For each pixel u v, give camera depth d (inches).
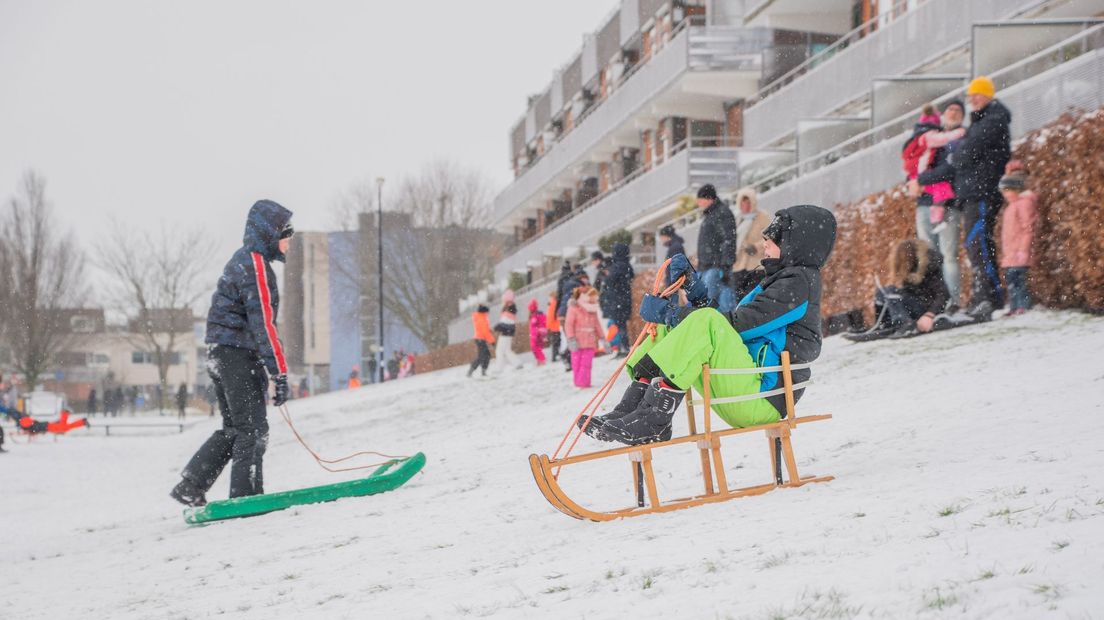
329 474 454.9
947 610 123.9
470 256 2795.3
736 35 1233.4
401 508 292.0
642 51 1685.5
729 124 1403.8
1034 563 135.6
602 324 854.5
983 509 171.2
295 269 3964.1
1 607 215.0
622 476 301.9
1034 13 735.1
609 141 1707.7
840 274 657.0
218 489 463.8
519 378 869.2
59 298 2447.1
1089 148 442.9
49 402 1587.1
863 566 148.2
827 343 574.2
